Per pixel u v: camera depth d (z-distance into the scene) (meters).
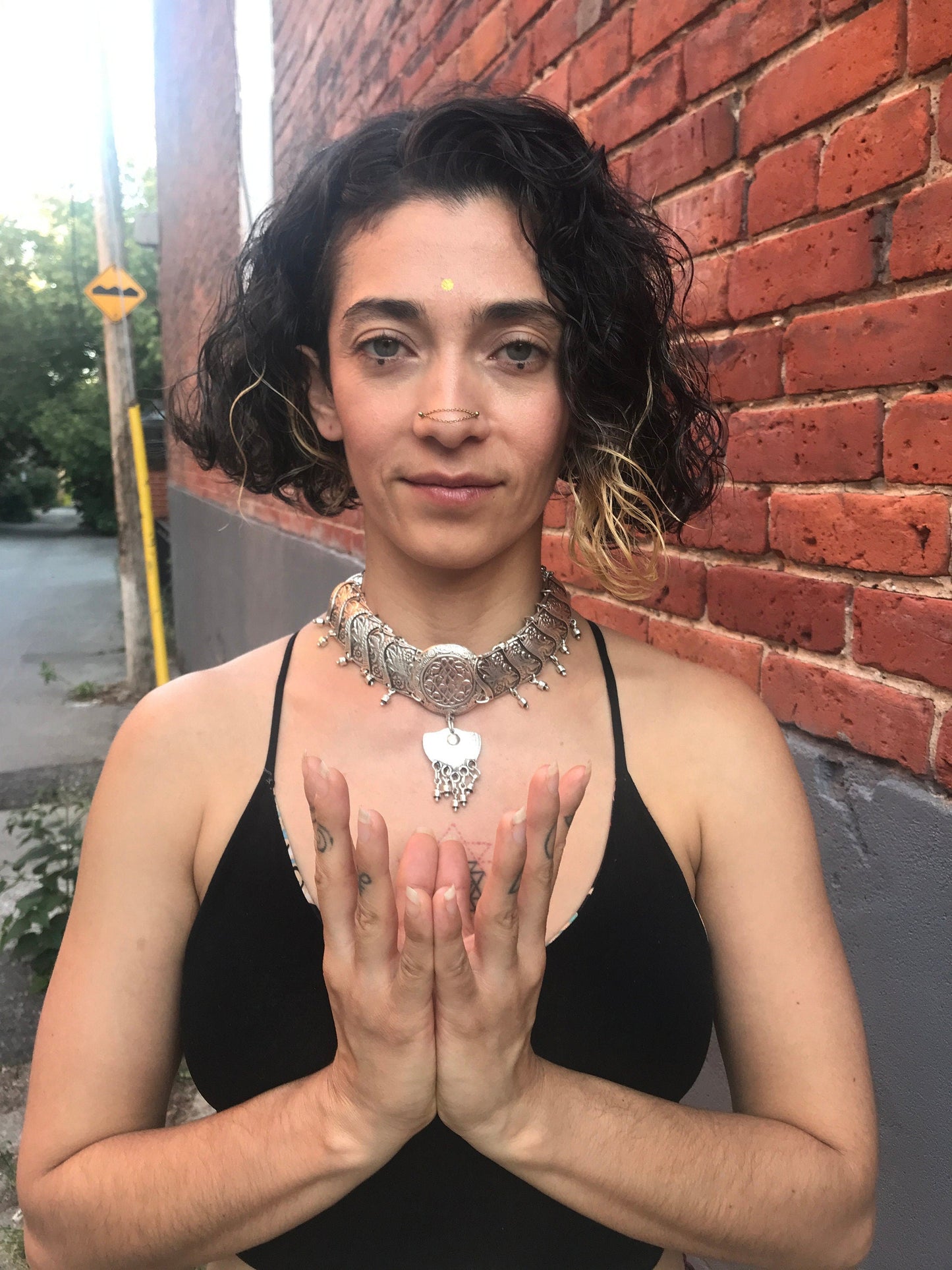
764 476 1.58
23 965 3.43
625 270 1.00
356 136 0.97
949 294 1.23
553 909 0.93
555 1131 0.82
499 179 0.91
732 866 0.96
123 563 8.07
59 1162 0.89
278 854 0.93
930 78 1.24
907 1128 1.35
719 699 1.01
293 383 1.13
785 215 1.50
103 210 8.02
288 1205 0.82
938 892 1.28
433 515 0.92
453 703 0.98
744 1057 0.95
